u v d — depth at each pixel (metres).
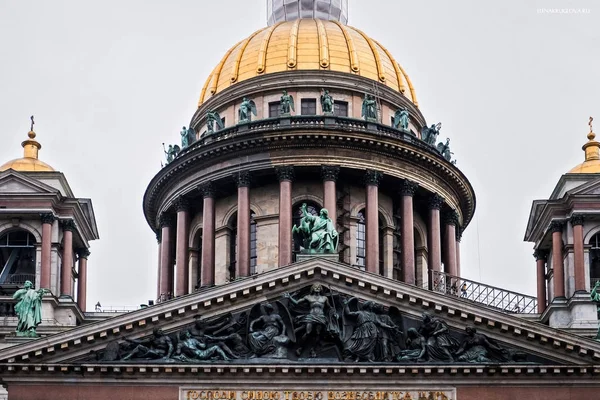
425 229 119.25
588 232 103.19
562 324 101.25
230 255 115.50
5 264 105.81
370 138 114.38
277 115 119.81
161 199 121.44
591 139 110.75
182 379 85.56
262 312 86.75
